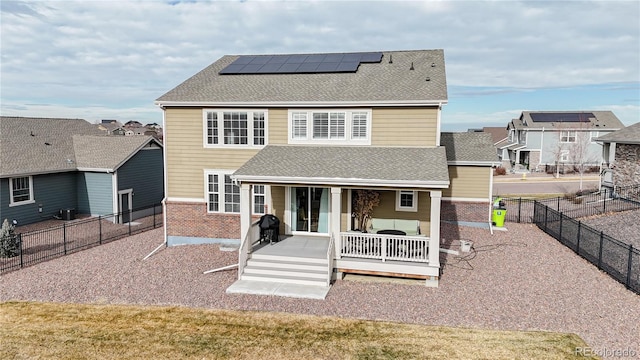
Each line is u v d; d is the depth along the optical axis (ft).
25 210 76.07
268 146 58.95
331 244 45.60
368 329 35.63
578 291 42.52
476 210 71.56
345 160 51.75
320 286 45.27
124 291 44.88
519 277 47.11
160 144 96.78
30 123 93.61
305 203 57.57
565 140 171.32
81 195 86.02
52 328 36.50
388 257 46.73
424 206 56.03
